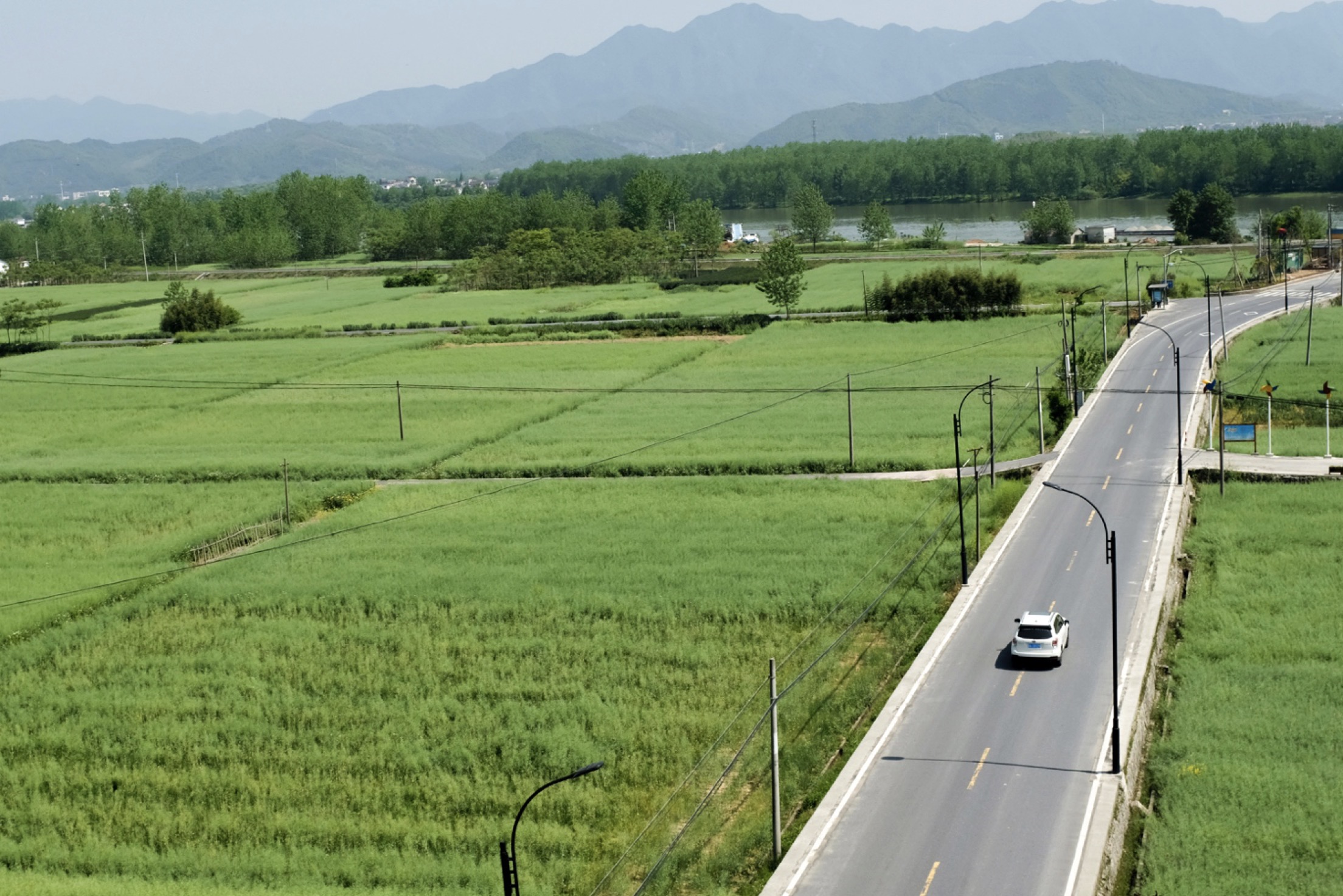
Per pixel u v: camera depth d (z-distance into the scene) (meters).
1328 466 107.56
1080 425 129.38
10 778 62.19
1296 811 53.78
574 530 99.69
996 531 96.31
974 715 64.31
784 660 71.44
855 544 91.56
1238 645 73.12
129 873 53.97
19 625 82.31
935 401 142.50
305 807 58.75
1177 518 96.25
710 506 105.00
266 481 122.56
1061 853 50.91
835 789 57.25
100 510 113.50
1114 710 57.06
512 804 57.78
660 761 60.38
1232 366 152.62
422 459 126.00
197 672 73.94
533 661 72.69
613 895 50.12
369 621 80.62
